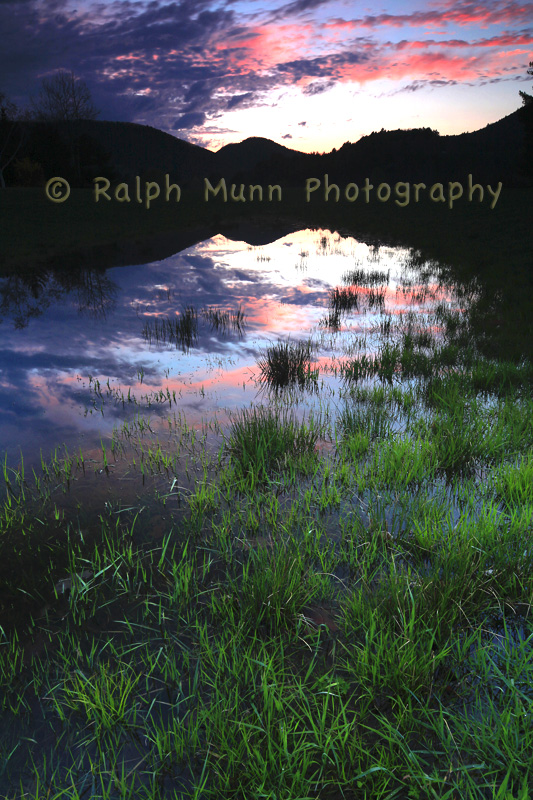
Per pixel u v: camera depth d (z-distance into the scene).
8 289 14.33
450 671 2.77
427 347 9.16
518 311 11.04
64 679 2.71
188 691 2.72
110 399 6.96
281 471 5.02
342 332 10.30
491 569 3.49
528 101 60.69
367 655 2.74
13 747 2.46
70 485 4.82
